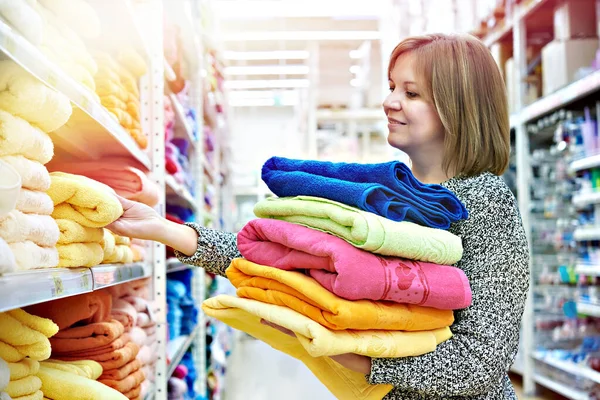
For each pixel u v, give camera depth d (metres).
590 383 3.94
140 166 1.90
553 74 4.22
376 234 1.00
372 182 1.08
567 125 4.16
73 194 1.07
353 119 8.22
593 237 3.80
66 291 0.96
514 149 5.25
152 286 2.00
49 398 1.08
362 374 1.18
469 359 1.10
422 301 1.06
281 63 8.23
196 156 3.45
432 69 1.25
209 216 3.91
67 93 1.02
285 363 6.02
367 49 7.39
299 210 1.10
